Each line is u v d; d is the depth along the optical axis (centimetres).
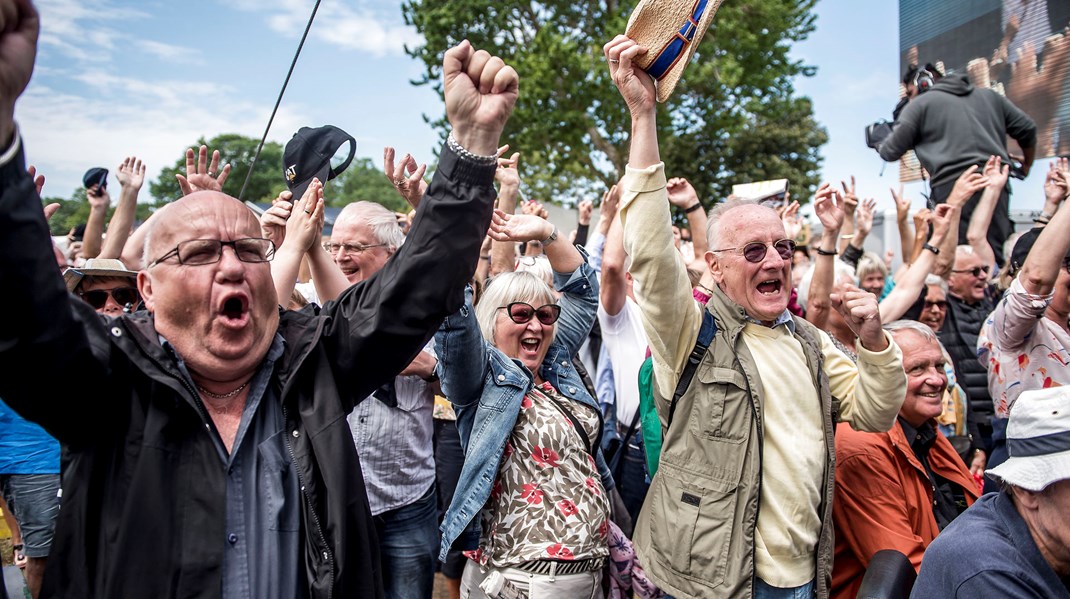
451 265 157
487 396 256
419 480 307
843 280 401
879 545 252
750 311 256
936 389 278
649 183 230
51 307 131
